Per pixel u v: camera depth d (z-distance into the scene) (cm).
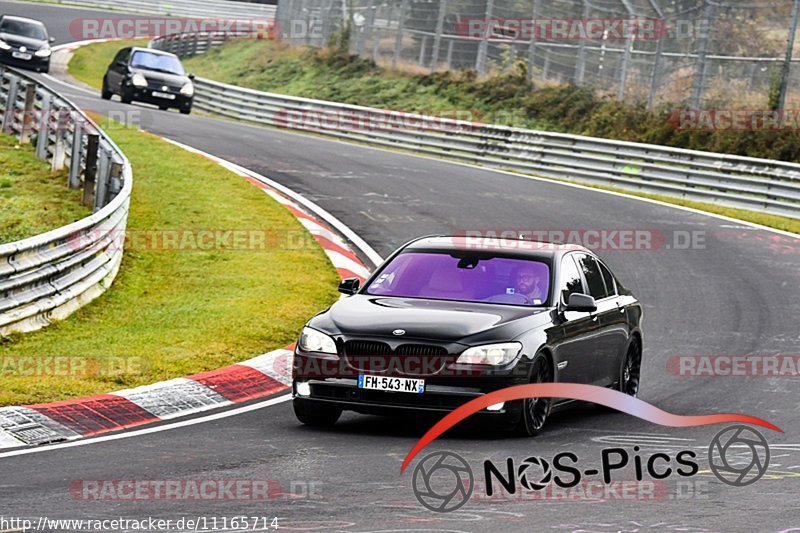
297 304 2323
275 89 7612
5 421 1430
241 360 1888
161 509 1051
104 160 2934
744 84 5362
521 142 4756
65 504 1065
